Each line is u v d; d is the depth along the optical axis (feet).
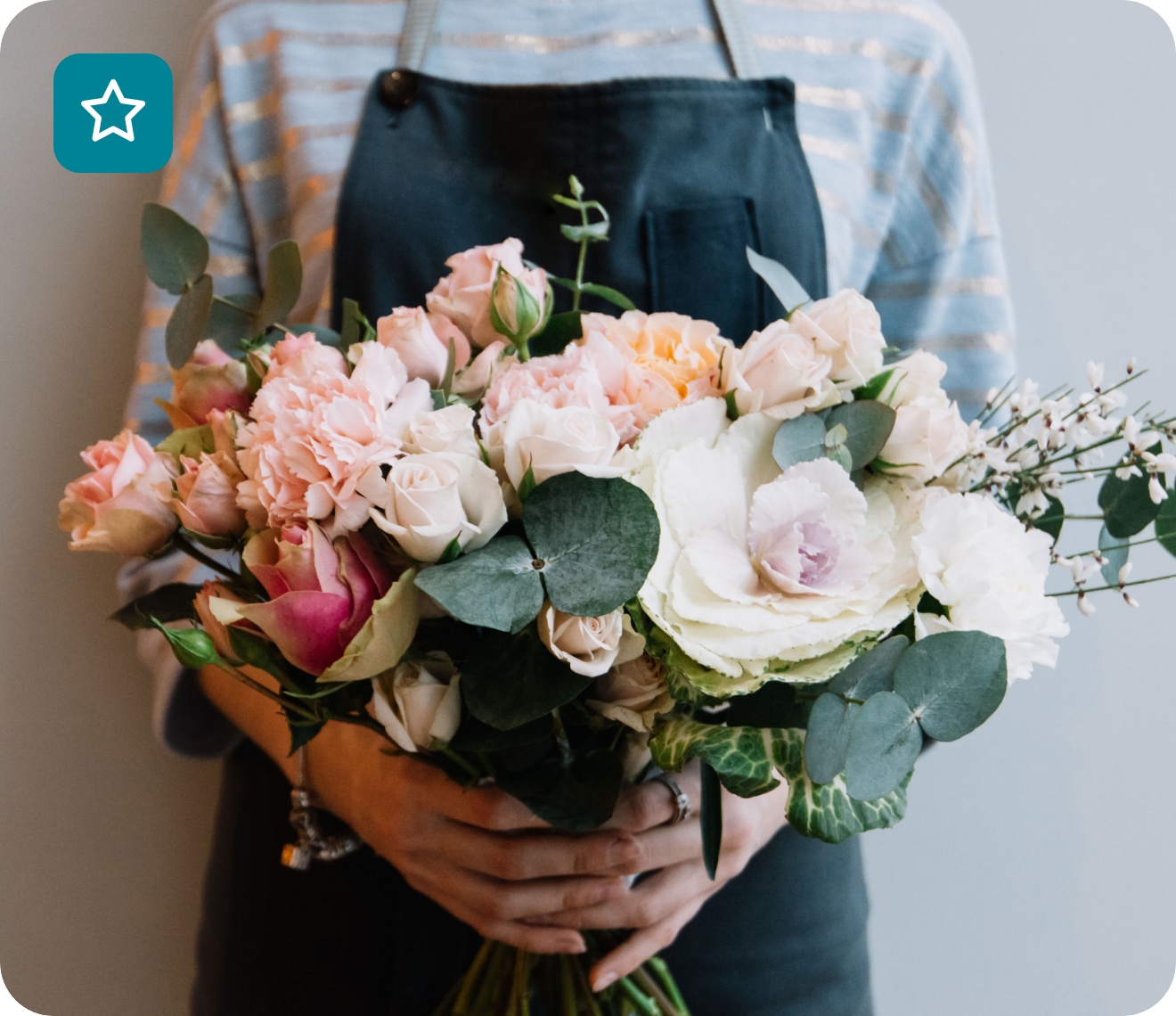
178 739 2.66
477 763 1.66
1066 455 1.57
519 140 2.59
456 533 1.31
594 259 2.57
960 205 2.75
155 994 3.66
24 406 3.43
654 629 1.42
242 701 2.44
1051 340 3.41
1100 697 3.48
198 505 1.42
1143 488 1.60
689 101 2.56
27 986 3.60
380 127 2.62
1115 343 3.38
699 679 1.35
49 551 3.46
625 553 1.33
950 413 1.53
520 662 1.40
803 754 1.37
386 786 1.96
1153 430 1.57
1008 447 1.62
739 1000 2.56
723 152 2.59
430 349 1.57
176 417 1.72
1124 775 3.50
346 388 1.39
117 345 3.45
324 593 1.29
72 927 3.61
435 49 2.71
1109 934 3.56
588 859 1.81
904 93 2.74
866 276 2.78
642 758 1.79
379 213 2.56
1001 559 1.40
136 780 3.59
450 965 2.39
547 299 1.76
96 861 3.60
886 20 2.76
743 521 1.47
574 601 1.32
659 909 1.93
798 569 1.39
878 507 1.54
